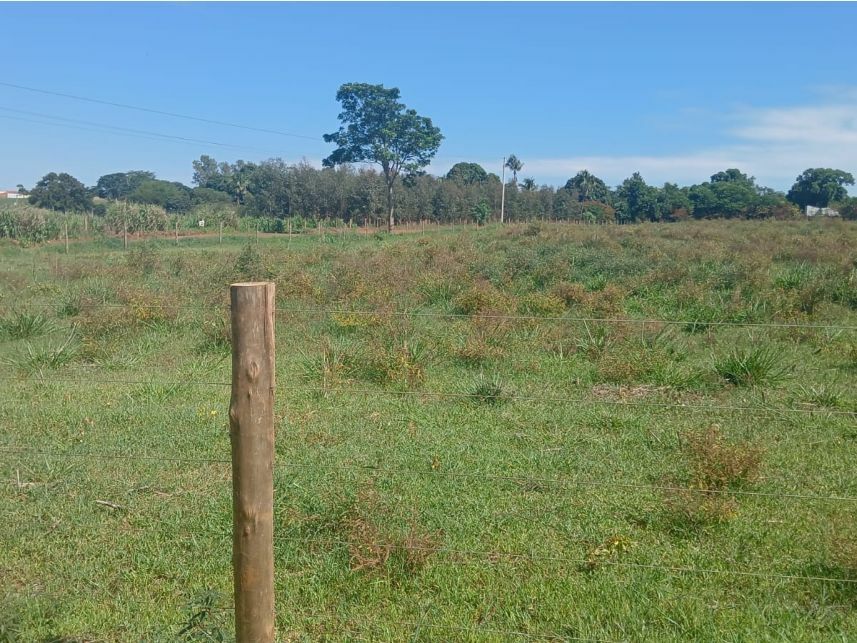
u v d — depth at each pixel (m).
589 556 4.05
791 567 3.89
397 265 15.74
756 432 6.06
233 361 2.62
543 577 3.88
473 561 4.04
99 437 6.13
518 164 67.94
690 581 3.80
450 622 3.54
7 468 5.45
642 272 14.35
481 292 11.39
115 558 4.24
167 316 10.73
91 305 11.69
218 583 3.93
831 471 5.25
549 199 58.88
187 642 3.27
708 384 7.50
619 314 10.93
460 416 6.61
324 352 7.93
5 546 4.38
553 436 6.10
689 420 6.38
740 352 7.68
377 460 5.48
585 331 9.20
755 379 7.39
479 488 5.01
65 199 53.34
